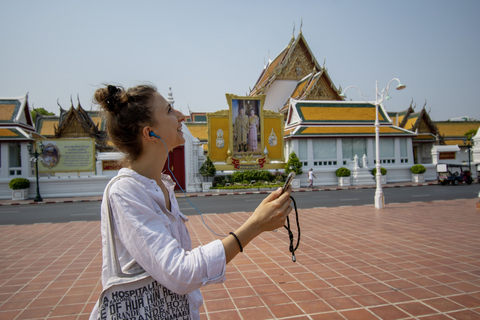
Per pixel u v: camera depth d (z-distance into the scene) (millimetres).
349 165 25016
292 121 27609
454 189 19688
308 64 35906
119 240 1197
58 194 20656
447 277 4633
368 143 25609
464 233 7383
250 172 22516
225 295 4184
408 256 5672
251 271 5070
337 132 25094
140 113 1303
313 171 24000
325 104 27094
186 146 21797
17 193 19203
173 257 1075
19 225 10055
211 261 1083
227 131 23062
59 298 4316
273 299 4027
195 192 21250
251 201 15789
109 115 1358
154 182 1290
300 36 35250
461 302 3824
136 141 1342
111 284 1164
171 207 1413
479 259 5441
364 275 4773
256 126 23484
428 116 30984
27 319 3729
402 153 26250
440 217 9539
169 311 1214
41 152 19219
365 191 19672
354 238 7090
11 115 22125
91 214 12648
